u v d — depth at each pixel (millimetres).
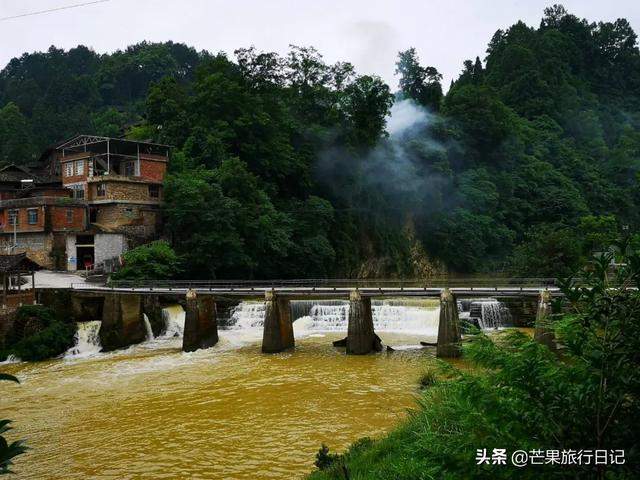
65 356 40781
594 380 6402
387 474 12969
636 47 174125
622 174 118438
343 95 85938
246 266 61625
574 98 138000
